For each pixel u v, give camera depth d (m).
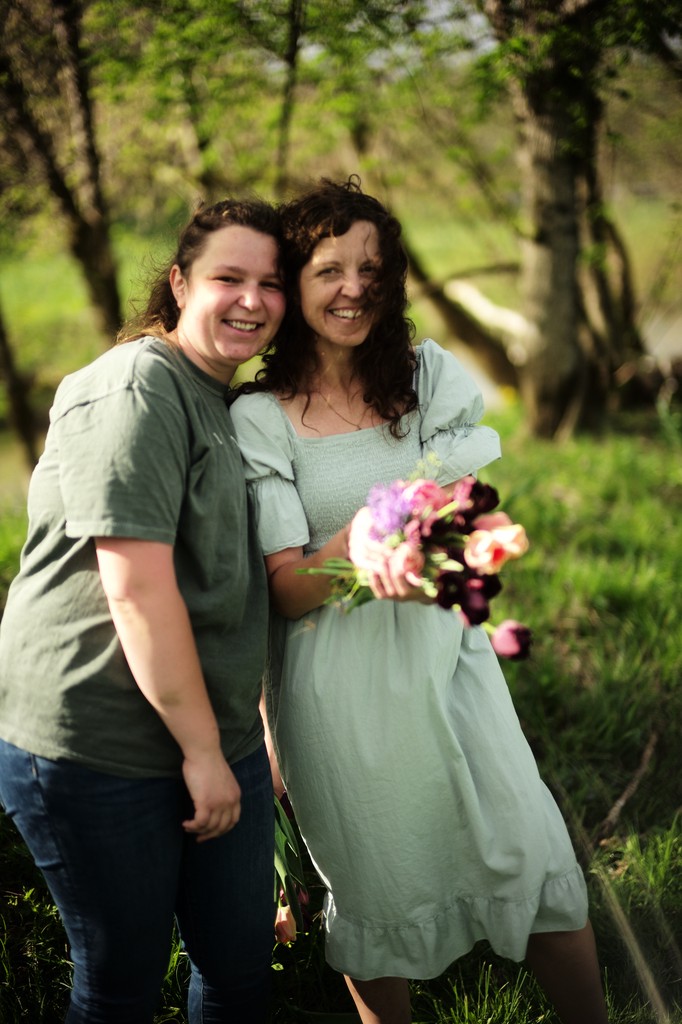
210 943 1.83
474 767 1.98
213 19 4.05
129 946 1.69
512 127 6.41
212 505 1.71
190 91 4.55
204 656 1.73
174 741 1.70
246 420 1.91
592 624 3.93
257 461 1.89
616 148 6.26
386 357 1.96
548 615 3.94
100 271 5.63
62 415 1.65
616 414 7.43
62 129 4.73
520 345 8.12
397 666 1.92
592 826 2.85
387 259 1.88
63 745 1.63
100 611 1.65
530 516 4.96
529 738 3.22
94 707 1.63
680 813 2.79
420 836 1.94
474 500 1.61
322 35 4.23
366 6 4.06
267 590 1.87
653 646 3.65
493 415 7.93
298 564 1.87
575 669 3.61
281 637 2.04
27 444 6.41
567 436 6.93
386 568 1.63
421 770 1.92
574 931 2.00
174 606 1.61
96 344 9.00
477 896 2.01
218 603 1.72
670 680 3.40
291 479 1.93
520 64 3.96
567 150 5.25
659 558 4.55
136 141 5.66
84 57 4.27
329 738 1.93
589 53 3.87
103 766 1.64
